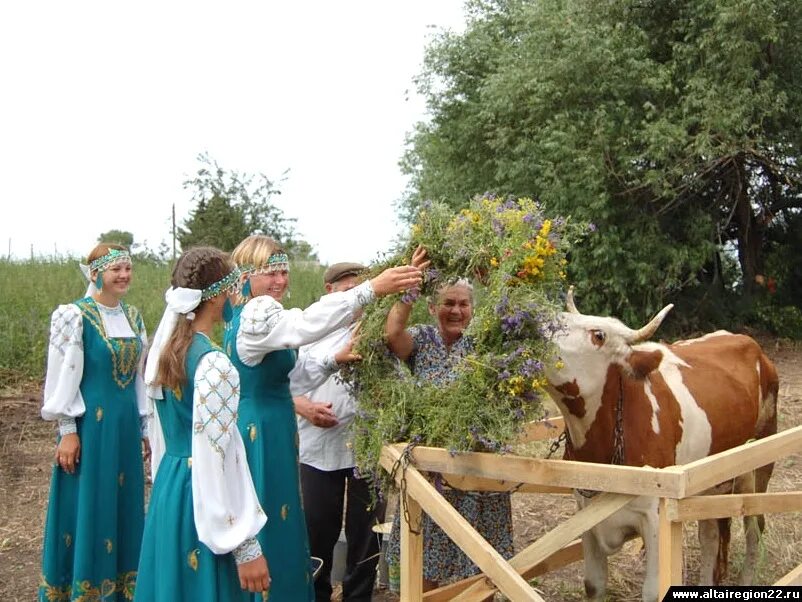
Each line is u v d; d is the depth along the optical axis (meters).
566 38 13.35
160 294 12.48
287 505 3.39
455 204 15.53
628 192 13.37
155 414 3.39
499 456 2.85
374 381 3.29
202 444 2.67
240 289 3.55
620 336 3.34
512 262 2.93
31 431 7.93
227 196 19.61
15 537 5.43
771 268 16.42
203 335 2.87
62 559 4.09
